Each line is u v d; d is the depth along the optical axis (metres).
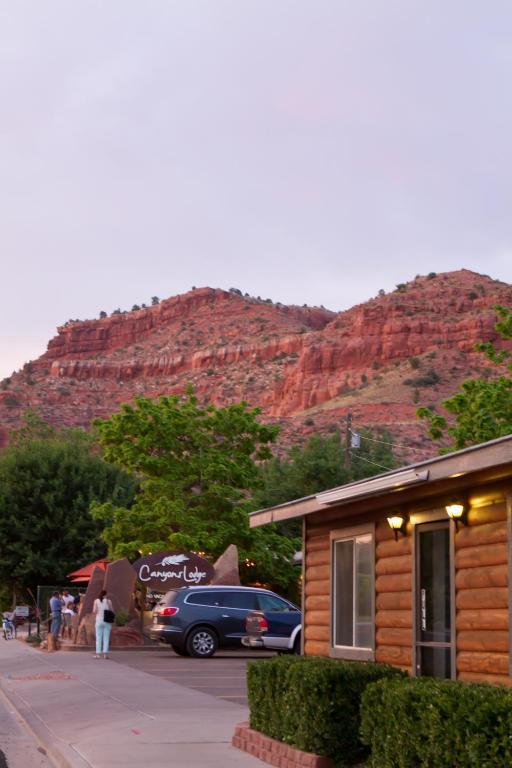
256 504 43.53
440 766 8.18
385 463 51.84
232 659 28.55
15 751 13.41
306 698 10.45
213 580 34.34
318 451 48.34
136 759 11.51
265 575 39.88
